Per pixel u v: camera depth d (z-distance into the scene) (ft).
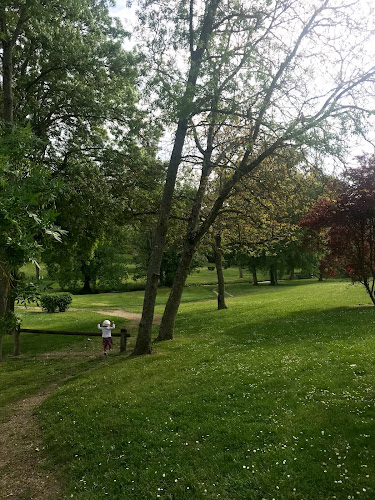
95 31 58.08
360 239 63.21
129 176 63.57
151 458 21.36
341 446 19.97
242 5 45.39
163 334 54.44
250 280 219.20
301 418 23.25
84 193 57.21
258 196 55.16
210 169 56.70
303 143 40.19
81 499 18.72
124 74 59.26
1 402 35.12
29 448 24.64
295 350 39.11
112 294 175.63
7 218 13.52
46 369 46.60
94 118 60.03
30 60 58.23
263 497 17.20
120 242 69.51
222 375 32.91
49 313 105.19
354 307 67.21
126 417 26.45
